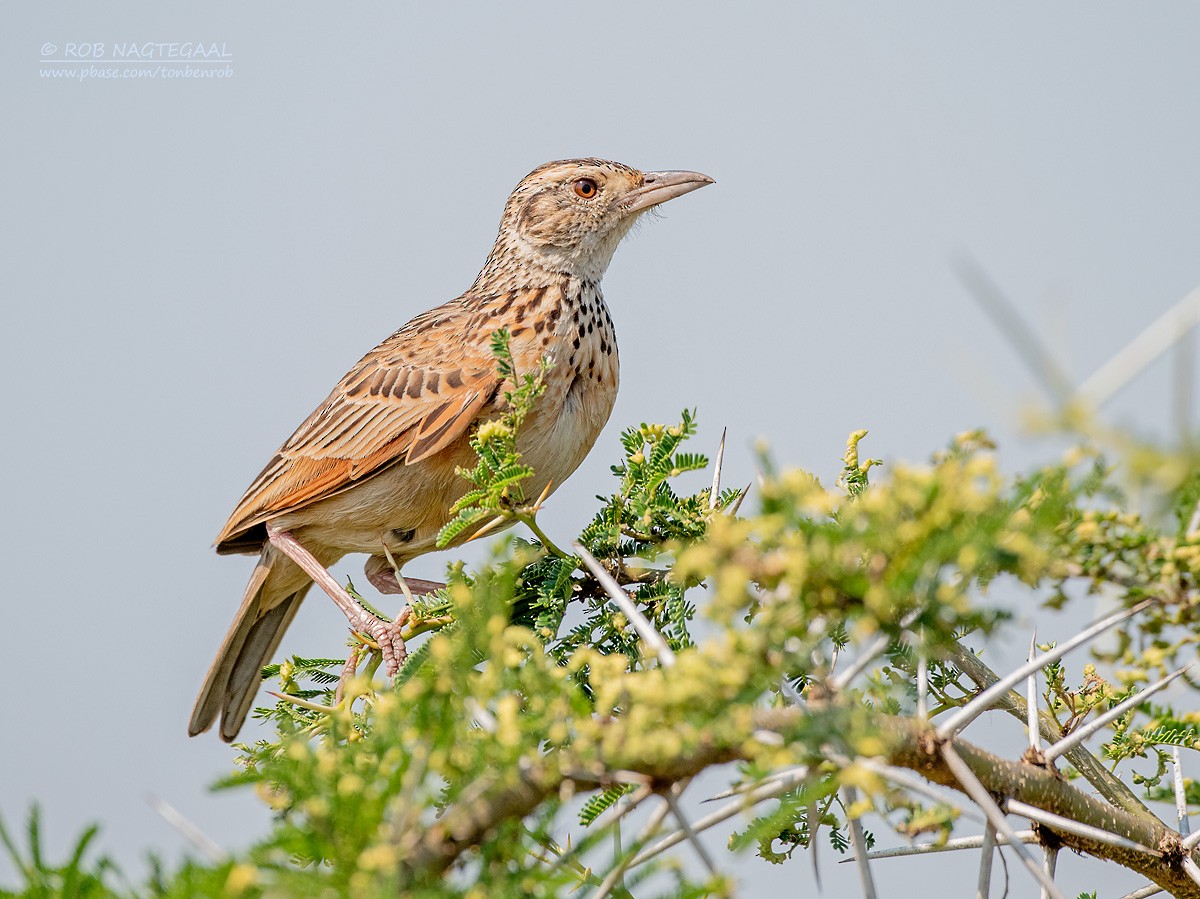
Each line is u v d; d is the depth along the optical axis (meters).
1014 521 3.94
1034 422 3.24
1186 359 3.24
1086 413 3.22
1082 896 6.47
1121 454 3.27
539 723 4.24
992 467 3.84
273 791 4.40
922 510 3.85
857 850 4.77
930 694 7.46
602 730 4.19
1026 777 5.36
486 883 4.08
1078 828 5.00
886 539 3.86
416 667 6.78
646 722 4.09
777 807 4.60
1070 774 6.06
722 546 3.99
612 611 7.93
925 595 3.92
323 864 4.24
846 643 5.48
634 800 4.25
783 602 3.98
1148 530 4.12
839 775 4.25
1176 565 4.13
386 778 4.11
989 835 4.89
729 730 4.03
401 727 4.18
